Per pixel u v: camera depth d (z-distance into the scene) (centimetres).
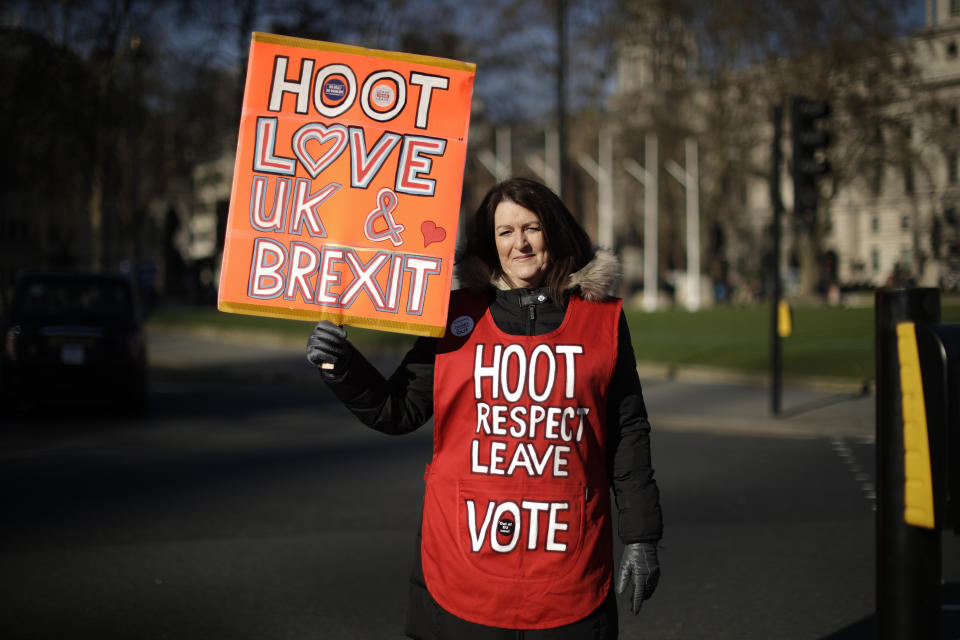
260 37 269
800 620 455
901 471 222
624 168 4622
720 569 538
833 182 4175
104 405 1285
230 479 783
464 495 248
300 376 1656
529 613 243
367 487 752
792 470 841
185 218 6775
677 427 1148
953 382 215
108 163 3025
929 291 224
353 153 270
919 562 222
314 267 268
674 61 4275
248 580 513
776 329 1181
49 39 2595
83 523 631
